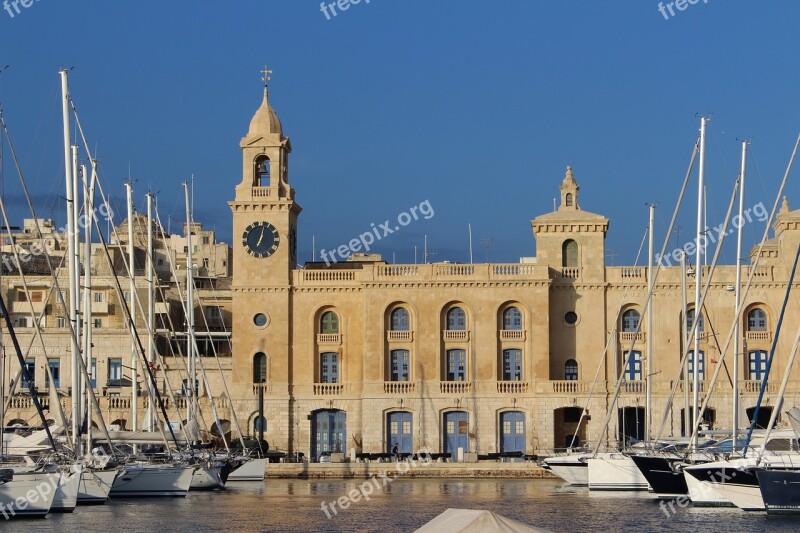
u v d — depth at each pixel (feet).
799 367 415.23
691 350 417.49
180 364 425.69
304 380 427.74
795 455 262.67
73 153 293.84
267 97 442.09
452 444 419.95
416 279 423.23
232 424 425.28
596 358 422.82
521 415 419.74
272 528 247.09
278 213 431.43
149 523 252.42
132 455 313.32
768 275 419.54
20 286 488.02
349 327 429.38
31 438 297.74
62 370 437.99
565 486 353.31
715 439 341.82
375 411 420.36
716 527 239.71
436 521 138.92
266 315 429.38
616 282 424.87
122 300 328.08
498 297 422.41
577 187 433.48
